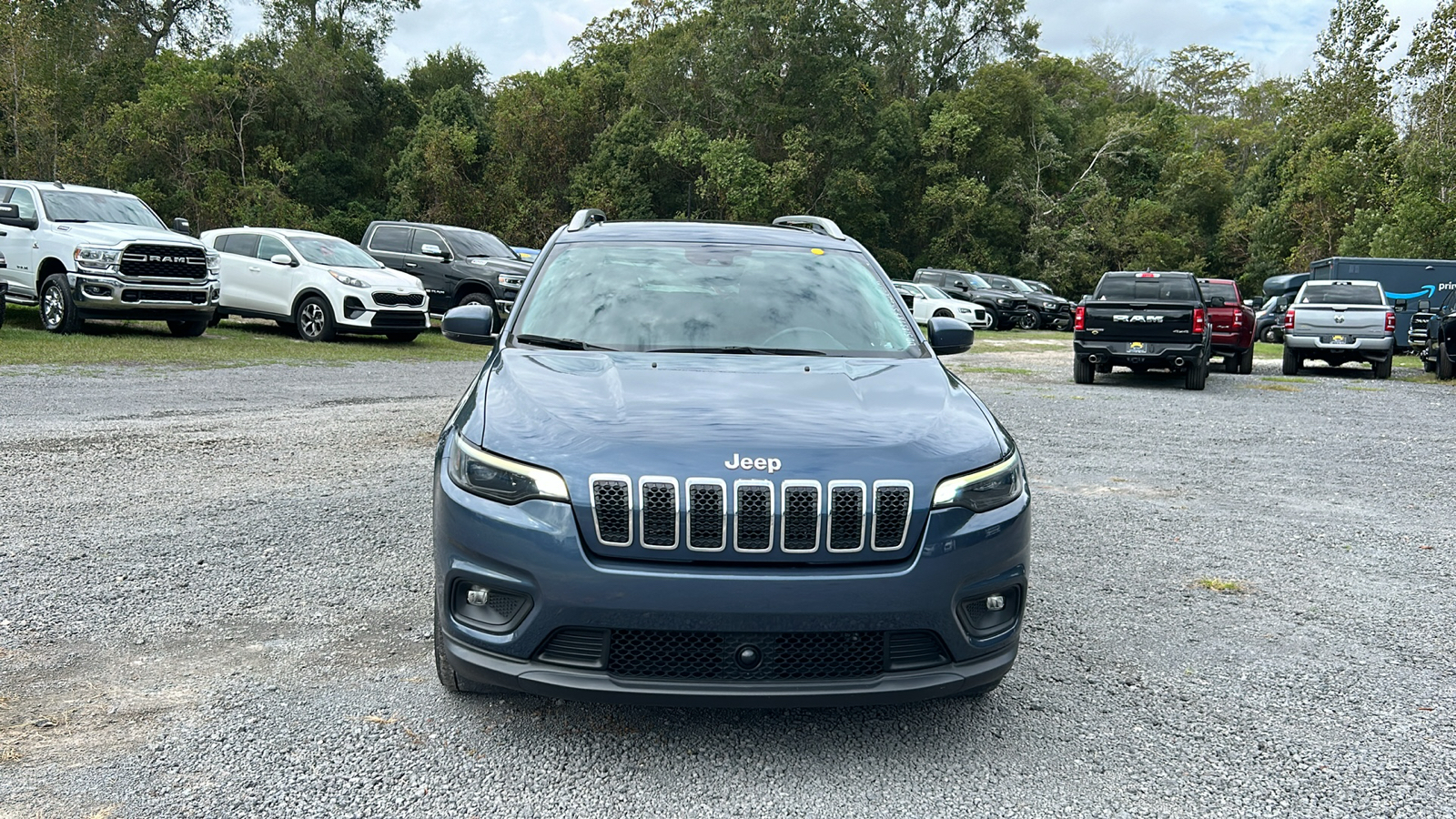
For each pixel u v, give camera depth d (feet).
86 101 152.35
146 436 24.63
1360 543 18.69
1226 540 18.70
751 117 157.28
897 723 10.50
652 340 12.57
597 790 8.93
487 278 59.47
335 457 23.20
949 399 11.05
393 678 11.23
